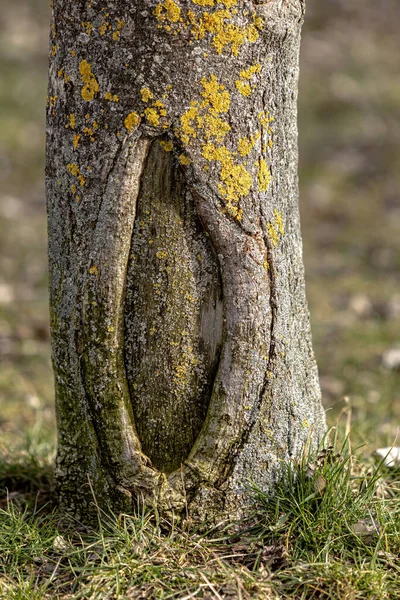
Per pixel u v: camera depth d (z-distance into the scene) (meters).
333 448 7.07
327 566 6.06
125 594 5.84
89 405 6.40
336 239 19.31
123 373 6.36
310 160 23.91
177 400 6.42
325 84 29.34
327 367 12.86
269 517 6.52
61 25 6.09
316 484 6.61
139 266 6.21
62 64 6.12
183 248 6.17
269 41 6.00
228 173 6.00
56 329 6.52
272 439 6.54
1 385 12.20
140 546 6.21
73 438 6.59
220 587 5.88
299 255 6.74
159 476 6.40
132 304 6.29
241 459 6.45
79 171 6.13
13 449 8.95
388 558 6.32
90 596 5.83
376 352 13.38
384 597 5.87
